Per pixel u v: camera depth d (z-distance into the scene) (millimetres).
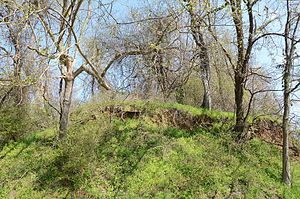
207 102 20766
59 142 16094
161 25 17484
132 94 21875
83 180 14867
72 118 19297
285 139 15914
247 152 17141
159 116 18922
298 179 16141
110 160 16141
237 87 17781
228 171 15555
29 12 14039
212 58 22453
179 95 23047
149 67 20812
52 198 14406
